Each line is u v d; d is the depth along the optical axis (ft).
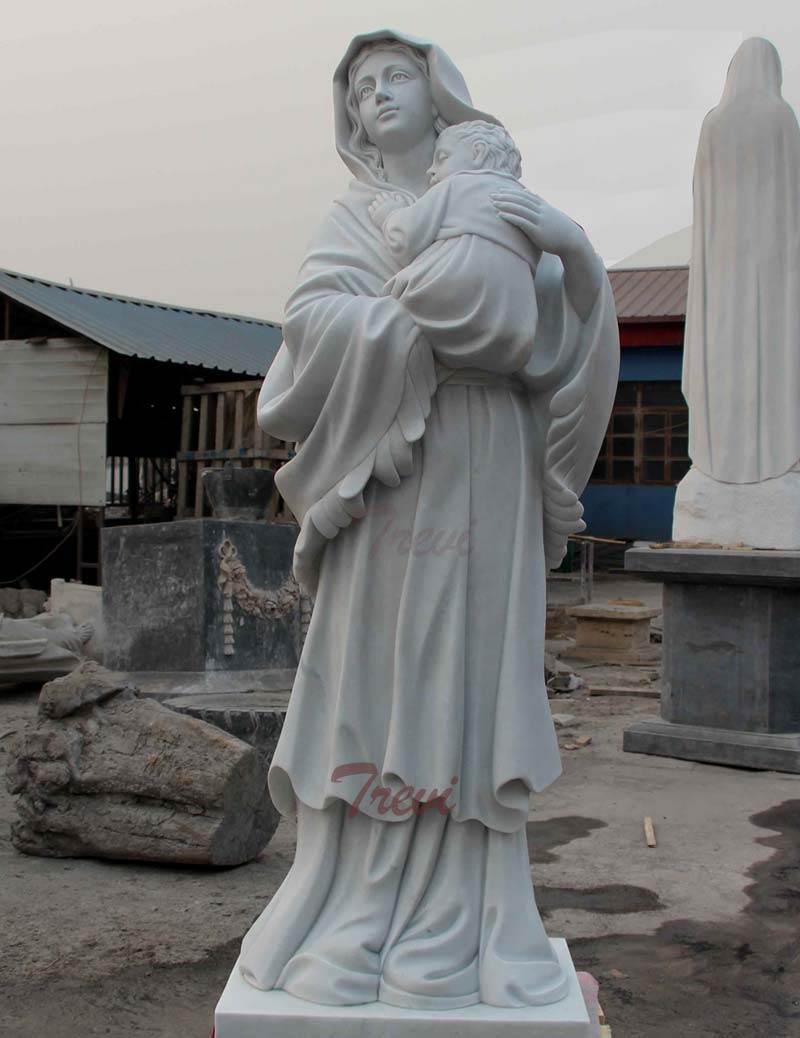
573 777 20.48
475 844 7.64
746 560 20.54
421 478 7.70
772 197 21.22
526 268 7.51
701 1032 10.80
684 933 13.21
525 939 7.46
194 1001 11.21
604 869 15.44
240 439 42.88
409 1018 6.99
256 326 61.72
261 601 22.53
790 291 21.20
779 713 21.07
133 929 13.02
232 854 15.15
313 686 7.84
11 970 11.87
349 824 7.73
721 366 21.80
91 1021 10.78
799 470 21.47
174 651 22.03
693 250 22.30
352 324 7.47
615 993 11.61
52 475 45.44
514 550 7.74
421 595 7.59
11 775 15.92
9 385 46.19
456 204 7.52
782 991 11.73
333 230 8.27
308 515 7.81
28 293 48.26
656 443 68.33
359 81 8.38
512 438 7.84
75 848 15.47
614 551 69.21
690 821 17.69
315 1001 7.16
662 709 22.48
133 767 15.17
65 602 33.35
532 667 7.64
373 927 7.41
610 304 7.97
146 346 44.96
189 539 21.81
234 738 15.51
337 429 7.64
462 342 7.43
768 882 14.92
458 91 8.19
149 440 56.24
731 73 21.97
